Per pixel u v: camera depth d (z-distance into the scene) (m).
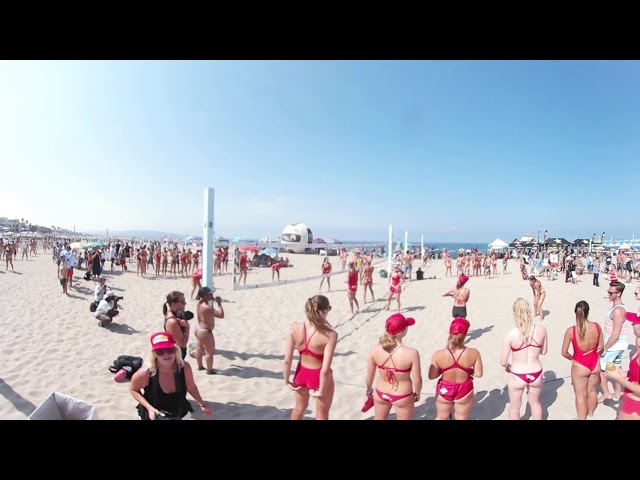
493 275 20.88
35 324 7.34
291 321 8.56
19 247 31.81
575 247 40.28
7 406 3.91
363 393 4.51
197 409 3.94
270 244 15.81
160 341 3.09
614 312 4.06
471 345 6.58
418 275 18.06
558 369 5.33
